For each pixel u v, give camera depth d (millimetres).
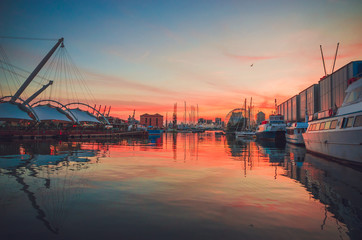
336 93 51125
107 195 8500
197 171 13586
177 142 48906
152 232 5496
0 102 59469
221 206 7371
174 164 16406
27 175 12102
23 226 5824
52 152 24203
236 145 39812
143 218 6348
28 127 60656
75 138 59344
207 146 36719
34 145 34156
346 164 16984
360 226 6016
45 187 9641
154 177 11750
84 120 76750
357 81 18094
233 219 6332
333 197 8562
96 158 19484
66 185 9992
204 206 7352
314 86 64500
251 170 14133
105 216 6488
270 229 5746
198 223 6039
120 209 7039
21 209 7035
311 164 16969
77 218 6344
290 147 35125
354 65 44000
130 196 8383
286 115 94562
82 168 14391
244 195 8633
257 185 10250
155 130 105812
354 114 16641
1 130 51500
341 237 5391
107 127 82812
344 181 11312
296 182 11000
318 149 22531
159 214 6645
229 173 13047
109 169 14070
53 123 70750
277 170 14273
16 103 60219
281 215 6699
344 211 7102
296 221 6285
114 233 5438
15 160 17922
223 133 127812
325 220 6391
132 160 18391
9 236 5293
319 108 62594
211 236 5316
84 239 5148
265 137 56219
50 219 6273
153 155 22234
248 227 5840
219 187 9789
